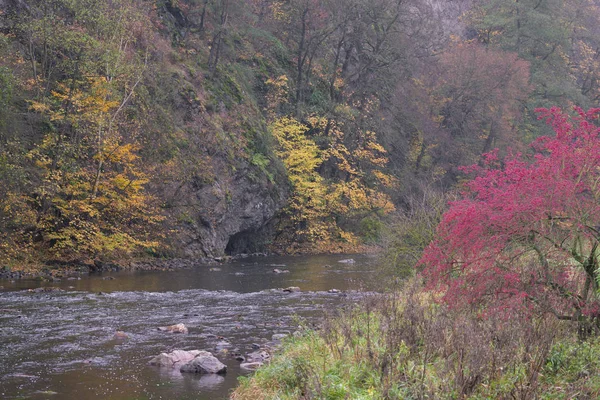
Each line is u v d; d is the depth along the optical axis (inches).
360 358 292.7
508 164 325.4
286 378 298.7
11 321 521.0
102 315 561.0
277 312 591.8
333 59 1974.7
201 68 1406.3
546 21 2086.6
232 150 1283.2
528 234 302.0
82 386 336.5
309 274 981.2
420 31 2132.1
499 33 2208.4
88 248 926.4
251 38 1733.5
